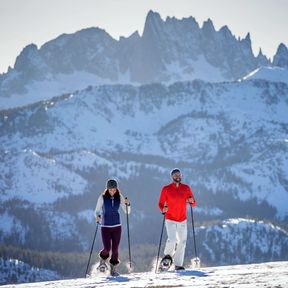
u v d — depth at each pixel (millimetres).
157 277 36438
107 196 44188
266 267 39156
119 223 44125
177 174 45750
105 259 43906
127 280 36469
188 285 28031
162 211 45906
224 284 27297
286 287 23234
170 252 45688
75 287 33375
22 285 38812
